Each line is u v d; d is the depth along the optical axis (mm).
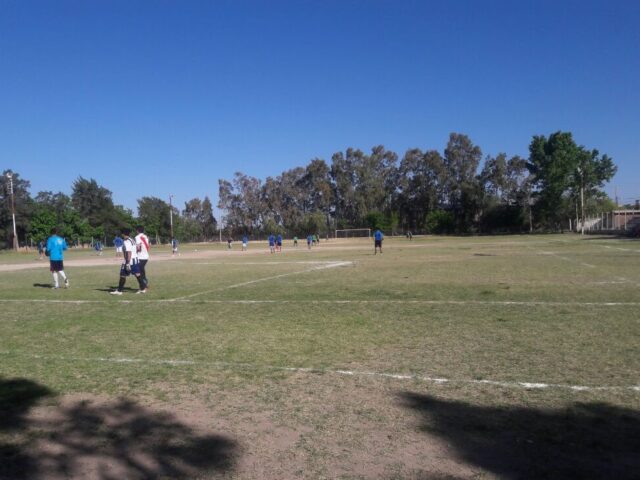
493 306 10781
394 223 112062
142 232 14961
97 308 11969
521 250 35531
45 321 10297
